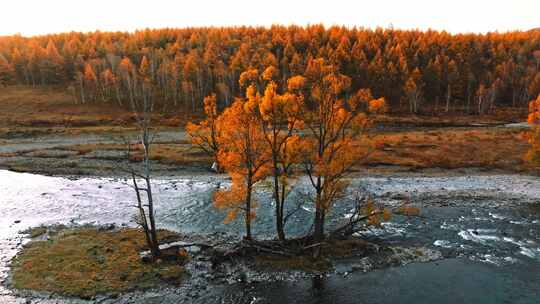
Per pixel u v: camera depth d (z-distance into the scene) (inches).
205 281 1010.1
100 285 960.9
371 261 1141.1
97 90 5054.1
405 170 2311.8
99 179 2050.9
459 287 1022.4
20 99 4712.1
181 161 2459.4
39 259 1076.5
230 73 4921.3
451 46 5989.2
